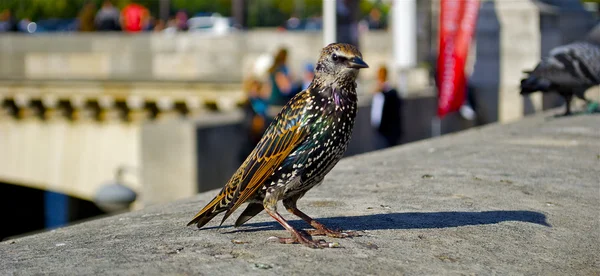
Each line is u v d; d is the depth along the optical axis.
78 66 27.98
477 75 19.58
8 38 28.31
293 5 66.69
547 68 11.74
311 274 4.61
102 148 26.22
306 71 22.08
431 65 21.31
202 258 4.84
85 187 26.53
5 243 5.42
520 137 10.34
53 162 26.89
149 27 41.44
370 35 25.30
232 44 26.72
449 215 6.09
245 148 14.80
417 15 21.28
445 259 5.08
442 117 18.03
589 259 5.48
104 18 32.66
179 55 27.20
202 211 5.31
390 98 15.52
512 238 5.62
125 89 25.72
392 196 6.73
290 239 5.21
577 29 20.25
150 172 14.10
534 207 6.48
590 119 11.98
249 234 5.45
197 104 25.41
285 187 5.16
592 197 6.95
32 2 60.38
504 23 19.23
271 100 16.22
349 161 8.80
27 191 36.12
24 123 26.95
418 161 8.58
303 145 5.08
